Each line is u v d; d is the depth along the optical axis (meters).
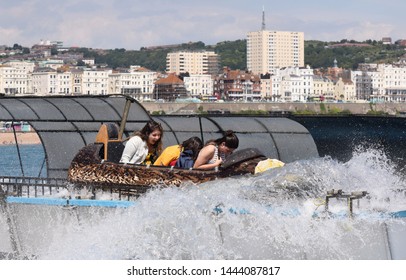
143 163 23.19
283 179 19.52
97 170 22.56
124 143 26.31
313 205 18.80
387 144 23.75
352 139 24.58
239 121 27.23
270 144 27.16
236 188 19.78
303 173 19.59
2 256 22.67
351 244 18.41
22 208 22.41
